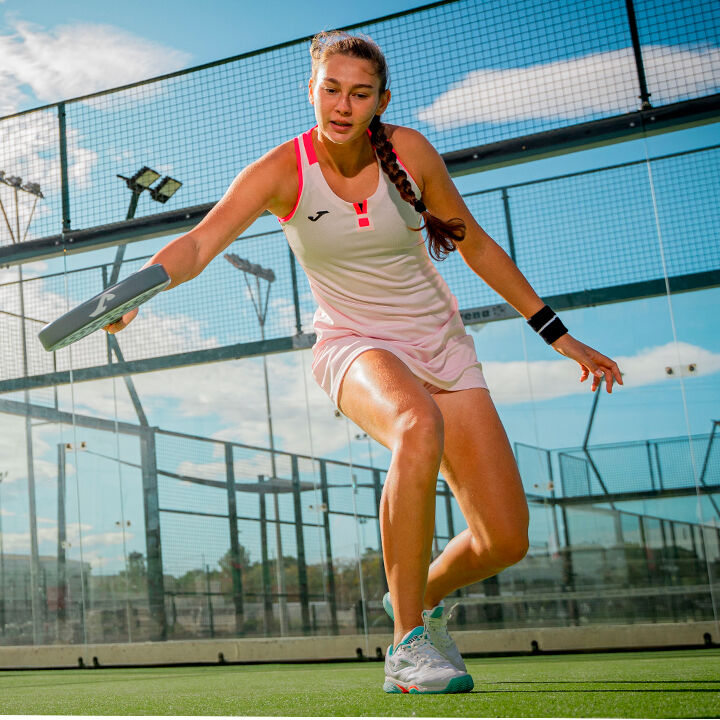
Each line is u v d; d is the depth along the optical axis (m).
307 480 4.00
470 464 1.53
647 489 3.50
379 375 1.35
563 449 3.61
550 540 3.60
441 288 1.63
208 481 4.17
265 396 4.12
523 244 3.68
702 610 3.37
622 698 1.13
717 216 3.48
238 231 1.39
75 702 1.82
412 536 1.25
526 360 3.70
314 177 1.45
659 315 3.52
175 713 1.40
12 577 4.41
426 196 1.59
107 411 4.39
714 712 0.95
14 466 4.49
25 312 4.51
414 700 1.21
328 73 1.33
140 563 4.23
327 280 1.55
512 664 2.78
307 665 3.66
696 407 3.46
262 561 4.02
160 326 4.35
